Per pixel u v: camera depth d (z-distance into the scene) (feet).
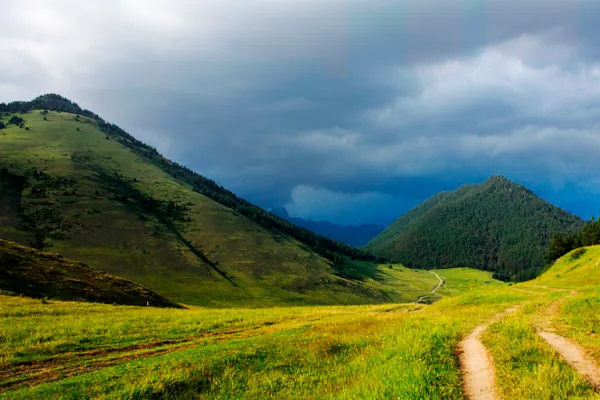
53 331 100.78
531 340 60.54
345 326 105.91
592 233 388.16
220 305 551.59
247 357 70.03
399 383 43.62
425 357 54.80
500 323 79.30
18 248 227.20
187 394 54.08
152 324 121.08
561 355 52.01
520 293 155.02
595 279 172.96
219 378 59.57
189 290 589.32
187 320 132.26
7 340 90.74
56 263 228.84
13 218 652.48
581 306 85.66
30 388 60.64
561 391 38.42
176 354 77.71
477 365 51.11
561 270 227.61
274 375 60.13
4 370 72.84
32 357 80.33
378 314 144.97
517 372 45.85
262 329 118.83
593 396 36.40
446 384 43.11
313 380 57.16
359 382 50.01
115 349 90.48
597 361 48.73
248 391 53.98
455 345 63.36
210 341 100.53
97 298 199.41
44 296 176.55
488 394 40.63
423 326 84.28
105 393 54.34
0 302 141.69
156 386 54.54
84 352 86.22
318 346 76.74
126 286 242.17
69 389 57.11
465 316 100.99
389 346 67.87
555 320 76.59
